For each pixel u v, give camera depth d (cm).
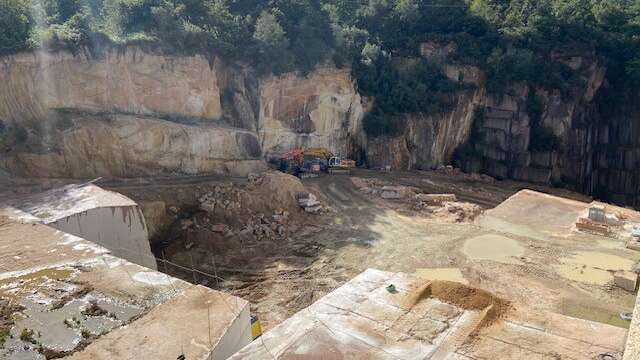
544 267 2956
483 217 3934
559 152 5659
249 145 4478
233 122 4562
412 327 1495
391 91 5584
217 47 4444
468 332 1470
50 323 1493
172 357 1345
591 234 3481
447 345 1412
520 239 3425
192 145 3981
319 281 2800
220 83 4575
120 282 1731
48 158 3291
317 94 5016
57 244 2011
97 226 2383
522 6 6322
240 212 3569
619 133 5831
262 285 2758
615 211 3934
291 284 2766
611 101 5881
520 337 1447
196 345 1394
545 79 5672
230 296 1658
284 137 4894
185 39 4188
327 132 5209
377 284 1748
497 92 5828
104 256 1927
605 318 2391
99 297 1636
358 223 3734
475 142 6053
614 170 5862
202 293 1673
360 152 5578
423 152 5697
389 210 4053
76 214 2295
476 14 6272
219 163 4159
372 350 1391
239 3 5231
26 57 3325
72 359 1338
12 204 2491
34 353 1363
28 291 1656
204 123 4278
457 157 6062
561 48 5803
